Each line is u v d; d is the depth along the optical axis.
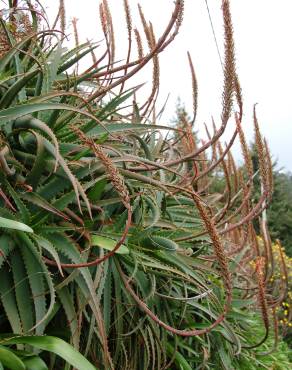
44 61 2.03
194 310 2.67
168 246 2.20
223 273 1.55
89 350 1.93
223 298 2.92
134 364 2.13
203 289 2.35
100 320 1.63
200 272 2.64
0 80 1.98
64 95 1.96
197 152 2.43
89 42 2.46
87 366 1.42
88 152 1.95
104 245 1.79
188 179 2.80
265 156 2.77
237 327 3.01
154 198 2.20
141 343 2.17
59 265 1.54
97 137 2.20
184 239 2.50
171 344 2.40
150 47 2.69
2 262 1.57
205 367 2.56
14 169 1.80
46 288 1.75
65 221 1.90
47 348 1.43
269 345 3.75
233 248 3.94
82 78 2.29
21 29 2.53
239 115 2.58
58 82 2.34
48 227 1.75
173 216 2.70
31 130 1.77
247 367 2.94
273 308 3.52
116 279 2.00
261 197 2.82
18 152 1.91
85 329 1.94
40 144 1.71
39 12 2.53
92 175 1.88
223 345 2.69
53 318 1.88
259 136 2.71
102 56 2.61
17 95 2.04
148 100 2.85
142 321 2.06
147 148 2.36
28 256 1.64
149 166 2.36
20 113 1.70
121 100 2.27
